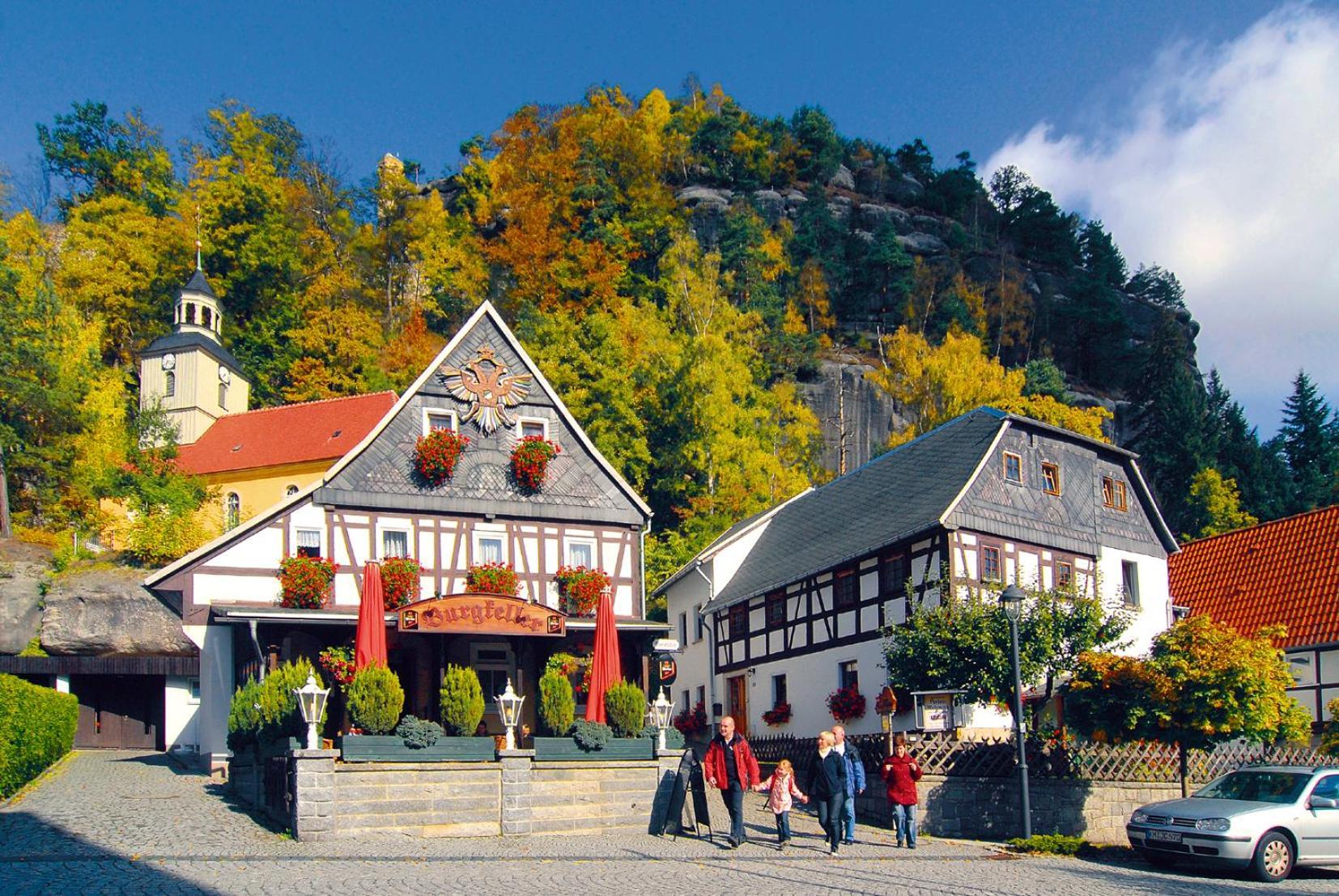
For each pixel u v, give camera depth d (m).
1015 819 21.59
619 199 79.31
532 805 18.92
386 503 27.17
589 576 28.09
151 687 37.31
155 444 46.25
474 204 86.62
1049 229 107.50
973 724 25.98
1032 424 30.33
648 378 52.28
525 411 29.20
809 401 71.69
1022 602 24.12
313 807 16.97
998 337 86.81
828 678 30.83
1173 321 83.31
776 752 30.47
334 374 63.00
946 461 30.64
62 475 46.41
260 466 45.12
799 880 14.47
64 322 51.47
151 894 11.95
